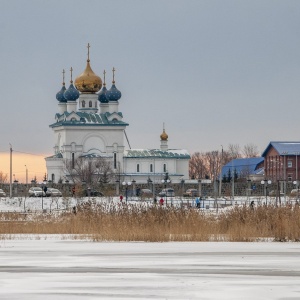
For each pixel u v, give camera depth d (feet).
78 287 157.89
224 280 165.48
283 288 155.94
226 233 259.39
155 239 246.06
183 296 148.46
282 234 245.65
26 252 215.31
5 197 616.39
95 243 240.12
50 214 366.63
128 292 152.46
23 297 148.05
